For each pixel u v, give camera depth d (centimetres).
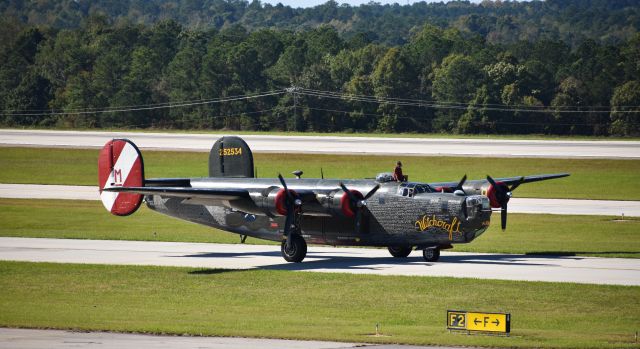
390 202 11900
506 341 7262
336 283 10331
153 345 7056
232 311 8819
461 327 7681
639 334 7669
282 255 12438
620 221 17338
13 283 10444
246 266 11775
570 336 7525
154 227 17238
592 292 9594
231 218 13125
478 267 11500
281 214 11831
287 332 7650
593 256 12700
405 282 10325
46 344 7075
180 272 11188
